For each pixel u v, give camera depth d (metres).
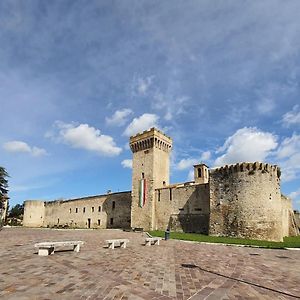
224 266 13.80
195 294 8.64
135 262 14.21
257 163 36.72
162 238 31.59
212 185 40.56
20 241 24.58
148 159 56.50
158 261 14.79
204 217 43.97
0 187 58.72
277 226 35.22
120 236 34.25
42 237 30.28
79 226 74.25
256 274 11.98
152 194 53.53
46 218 88.69
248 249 22.16
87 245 22.00
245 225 35.59
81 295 8.04
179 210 48.25
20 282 9.39
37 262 13.35
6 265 12.46
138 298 7.93
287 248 22.92
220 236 37.09
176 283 9.95
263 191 35.81
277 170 38.16
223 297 8.43
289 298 8.55
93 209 71.38
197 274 11.66
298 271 12.89
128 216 61.00
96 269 11.97
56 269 11.72
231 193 38.06
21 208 115.25
